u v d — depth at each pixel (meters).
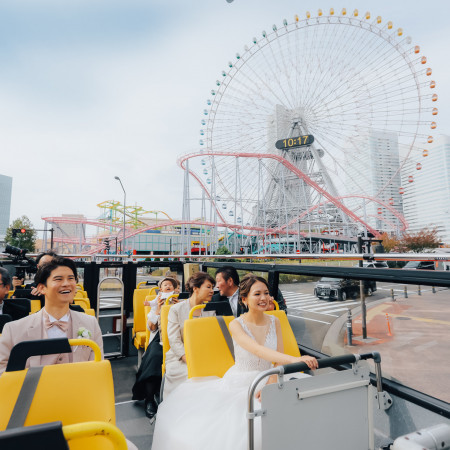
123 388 3.76
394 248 38.84
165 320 3.05
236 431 1.60
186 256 5.22
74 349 1.90
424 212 80.62
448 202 75.00
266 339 2.20
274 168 45.44
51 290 1.89
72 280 1.96
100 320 5.01
